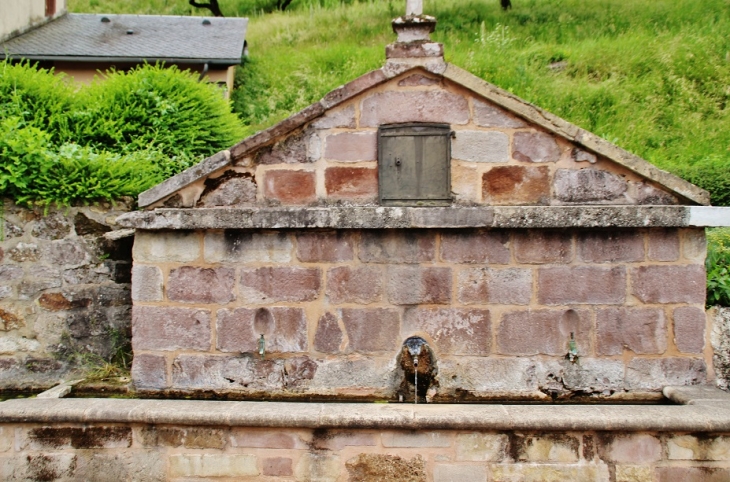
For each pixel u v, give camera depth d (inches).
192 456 168.4
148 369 192.5
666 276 186.5
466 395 188.2
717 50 490.3
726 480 160.1
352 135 189.5
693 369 186.9
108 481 168.7
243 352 190.7
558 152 187.2
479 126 188.1
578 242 187.0
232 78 520.4
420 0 186.7
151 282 191.8
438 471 164.4
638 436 161.6
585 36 566.6
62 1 585.6
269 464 167.3
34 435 169.9
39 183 212.2
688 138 395.2
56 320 215.0
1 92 256.1
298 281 189.8
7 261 214.1
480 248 187.8
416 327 189.0
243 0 877.2
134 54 474.3
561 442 162.7
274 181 190.7
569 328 187.8
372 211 183.9
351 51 567.8
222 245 190.5
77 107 266.8
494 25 615.8
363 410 166.6
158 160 260.5
